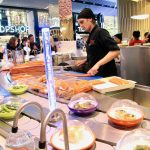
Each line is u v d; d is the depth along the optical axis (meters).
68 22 4.25
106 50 2.44
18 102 1.38
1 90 1.86
